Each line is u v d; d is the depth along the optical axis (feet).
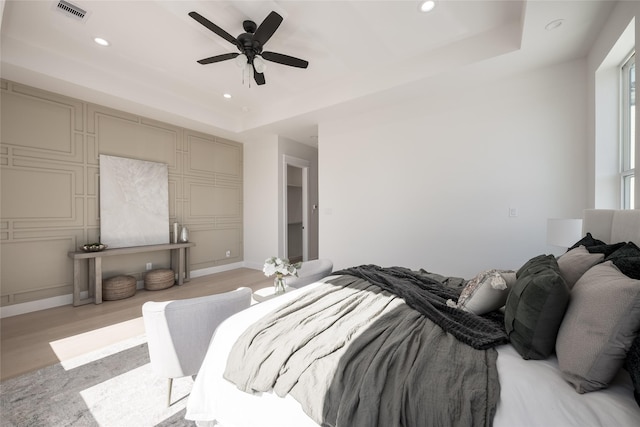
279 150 16.72
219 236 16.83
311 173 19.57
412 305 5.00
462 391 2.84
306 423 3.13
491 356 3.41
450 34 8.51
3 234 9.60
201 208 15.87
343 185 13.28
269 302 5.43
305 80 11.50
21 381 5.96
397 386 2.98
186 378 6.14
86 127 11.43
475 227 10.16
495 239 9.81
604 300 2.81
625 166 7.20
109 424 4.78
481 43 8.48
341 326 4.29
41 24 8.02
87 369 6.43
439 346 3.65
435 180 10.93
